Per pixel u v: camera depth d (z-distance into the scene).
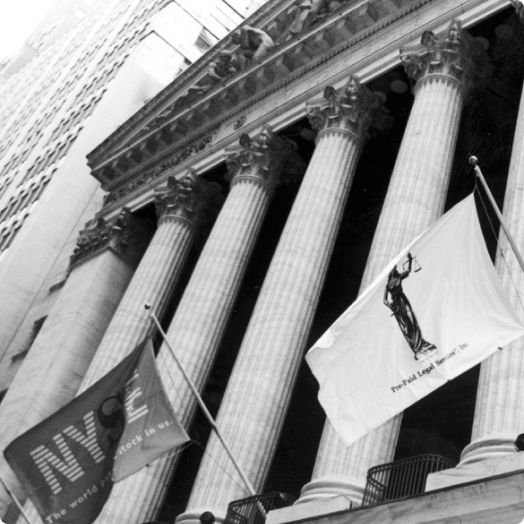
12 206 59.88
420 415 27.23
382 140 30.88
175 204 36.41
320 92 31.30
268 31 36.78
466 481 15.52
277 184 32.75
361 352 16.22
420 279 16.02
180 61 60.91
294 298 25.27
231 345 34.50
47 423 19.33
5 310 48.34
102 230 41.69
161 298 34.28
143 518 26.17
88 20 90.19
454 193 29.30
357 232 32.34
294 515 18.81
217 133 36.84
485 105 28.08
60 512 18.69
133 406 19.08
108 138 43.59
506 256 19.27
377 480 19.02
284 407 24.05
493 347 14.98
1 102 92.56
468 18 27.08
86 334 38.28
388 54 29.25
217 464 23.19
